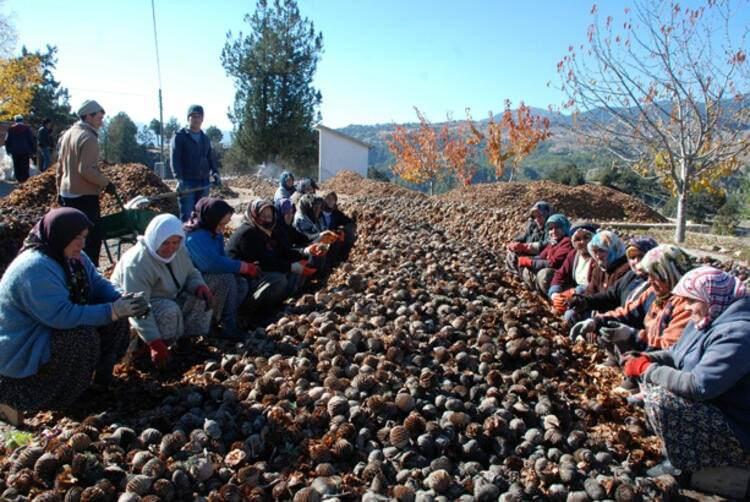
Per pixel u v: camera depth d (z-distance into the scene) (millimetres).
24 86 32906
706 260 9367
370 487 2846
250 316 5445
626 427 3623
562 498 2873
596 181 33875
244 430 3199
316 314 4773
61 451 2814
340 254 7742
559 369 4312
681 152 12219
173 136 8250
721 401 3047
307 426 3230
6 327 3414
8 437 3422
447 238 9328
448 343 4375
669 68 11523
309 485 2814
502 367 4129
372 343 4145
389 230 9539
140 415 3480
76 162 6117
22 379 3451
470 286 5848
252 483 2795
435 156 33500
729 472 3076
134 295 3574
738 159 16812
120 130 54375
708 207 27578
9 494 2633
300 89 29969
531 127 28328
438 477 2834
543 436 3322
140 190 12805
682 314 3576
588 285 5223
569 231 6258
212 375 3887
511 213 11438
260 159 30516
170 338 4277
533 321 5094
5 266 7660
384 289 5566
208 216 4906
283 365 3854
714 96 11688
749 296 3078
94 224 6340
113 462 2865
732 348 2918
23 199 11516
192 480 2803
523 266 6578
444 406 3477
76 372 3473
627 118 12617
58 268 3504
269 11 29422
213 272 4875
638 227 15047
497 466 3031
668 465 3191
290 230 6742
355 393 3479
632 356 3416
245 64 29109
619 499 2818
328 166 34375
